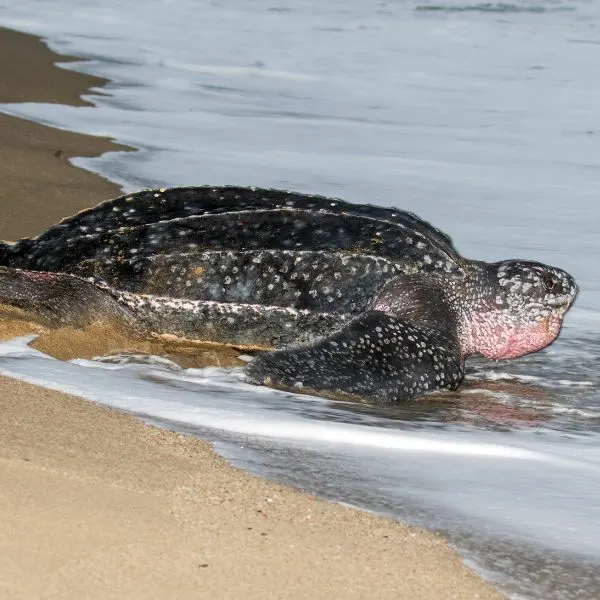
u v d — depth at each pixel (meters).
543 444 9.47
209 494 7.15
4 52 29.56
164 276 11.87
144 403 9.30
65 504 6.61
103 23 37.66
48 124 22.86
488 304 12.52
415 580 6.29
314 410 9.82
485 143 25.16
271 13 42.75
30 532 6.17
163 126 24.20
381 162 22.67
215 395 9.93
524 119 27.94
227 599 5.74
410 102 29.48
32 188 17.56
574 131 26.78
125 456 7.66
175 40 35.97
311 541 6.61
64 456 7.42
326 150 23.39
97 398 9.30
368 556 6.52
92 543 6.15
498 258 16.75
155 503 6.85
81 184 18.31
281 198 12.67
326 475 8.02
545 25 42.28
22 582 5.63
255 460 8.14
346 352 11.13
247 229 12.16
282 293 11.93
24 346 10.84
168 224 12.20
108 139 22.23
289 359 10.86
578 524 7.50
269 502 7.18
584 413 10.87
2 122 21.94
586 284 15.79
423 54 36.66
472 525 7.32
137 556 6.08
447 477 8.27
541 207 19.98
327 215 12.44
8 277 11.93
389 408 10.55
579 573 6.74
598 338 13.77
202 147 22.61
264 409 9.57
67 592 5.60
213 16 41.31
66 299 11.76
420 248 12.46
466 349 12.71
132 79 29.20
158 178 19.56
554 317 12.66
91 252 12.02
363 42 38.22
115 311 11.88
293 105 28.11
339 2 45.56
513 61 36.03
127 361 11.07
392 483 8.02
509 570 6.69
